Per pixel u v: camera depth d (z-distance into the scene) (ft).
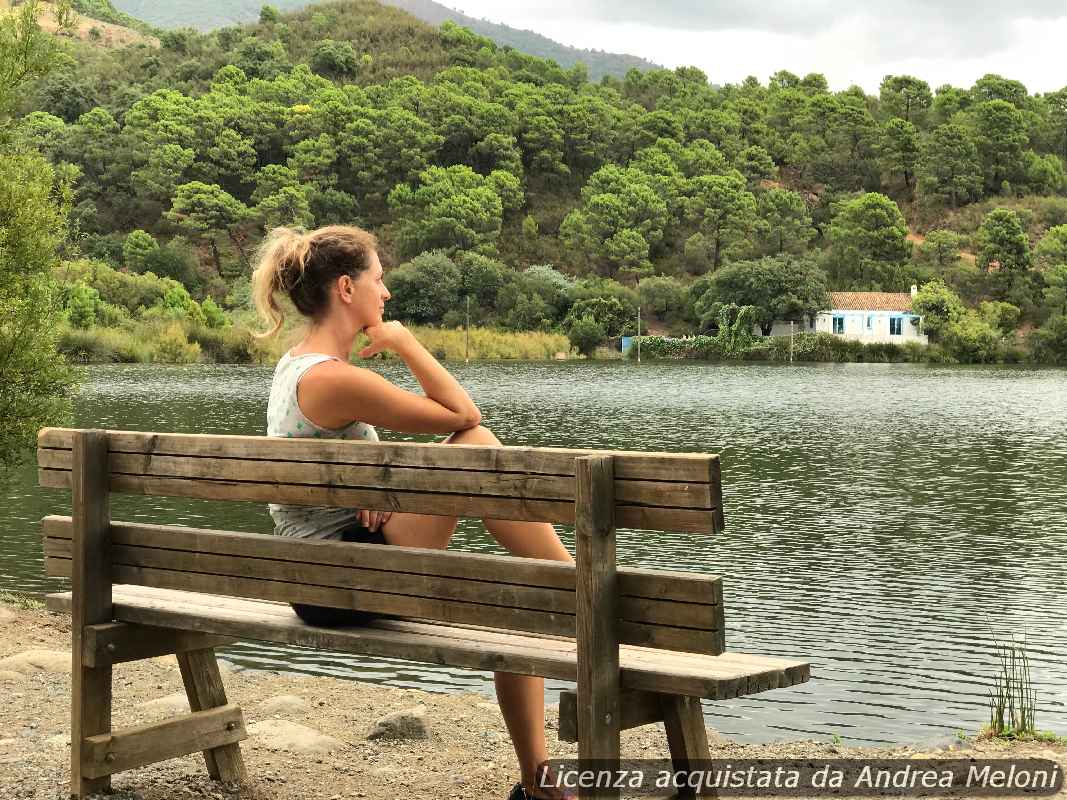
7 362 26.66
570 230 381.81
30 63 27.84
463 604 8.29
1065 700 23.09
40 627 21.38
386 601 8.68
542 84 536.83
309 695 16.97
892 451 76.64
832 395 140.67
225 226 357.82
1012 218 344.49
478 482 8.05
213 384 142.72
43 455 10.61
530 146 435.94
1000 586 35.24
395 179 408.46
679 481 7.27
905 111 537.65
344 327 9.88
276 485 9.21
